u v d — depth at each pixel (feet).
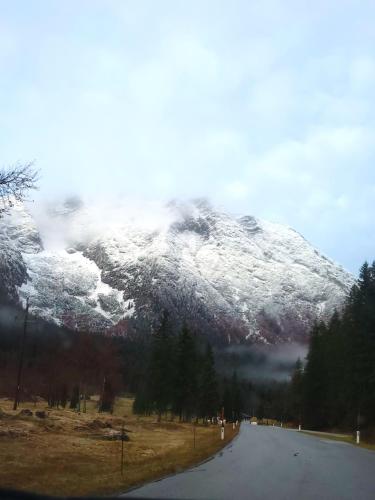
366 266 184.34
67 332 434.30
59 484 44.91
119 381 306.96
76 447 84.12
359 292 183.83
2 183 44.04
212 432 171.22
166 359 236.43
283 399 523.29
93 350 281.95
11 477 48.08
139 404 295.48
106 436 108.06
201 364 300.81
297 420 336.90
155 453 84.89
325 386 258.16
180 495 41.73
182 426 198.29
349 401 188.96
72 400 270.46
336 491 46.96
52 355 280.72
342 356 211.20
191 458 73.46
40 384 274.77
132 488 45.21
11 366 279.28
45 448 78.59
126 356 442.09
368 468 68.64
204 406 292.81
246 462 72.02
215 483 49.67
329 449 104.12
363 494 45.65
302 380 278.46
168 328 243.81
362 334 171.63
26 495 20.15
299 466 68.54
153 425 188.34
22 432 94.79
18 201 45.47
